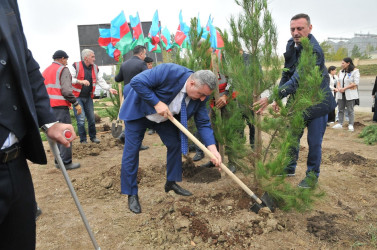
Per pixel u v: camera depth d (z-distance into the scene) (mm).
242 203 2828
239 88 2820
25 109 1302
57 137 1487
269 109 2762
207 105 3439
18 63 1264
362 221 2598
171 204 2928
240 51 2883
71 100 4348
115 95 6883
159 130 3002
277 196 2701
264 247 2283
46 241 2486
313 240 2352
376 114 6699
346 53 49312
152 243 2387
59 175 4148
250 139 4207
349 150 4992
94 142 6012
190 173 3750
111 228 2646
